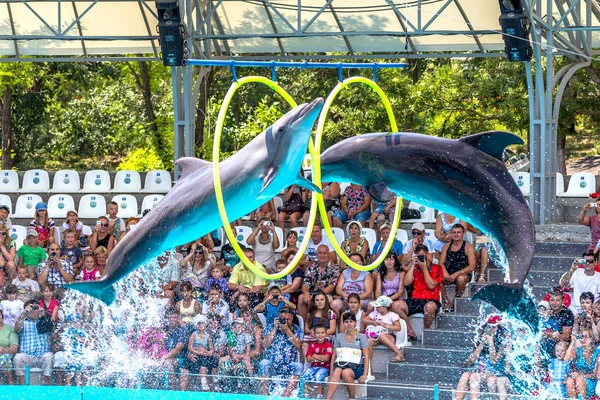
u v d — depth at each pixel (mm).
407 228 21484
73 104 42312
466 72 34562
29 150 42969
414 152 12695
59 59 24609
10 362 17766
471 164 12602
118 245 12938
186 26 20906
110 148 43969
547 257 19391
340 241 20203
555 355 16078
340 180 13297
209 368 17531
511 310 12664
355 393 15031
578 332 16078
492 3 22859
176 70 21922
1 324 17953
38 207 21938
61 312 18688
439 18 23641
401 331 17828
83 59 24531
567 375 15906
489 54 23078
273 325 17859
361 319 17828
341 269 19109
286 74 37125
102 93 41094
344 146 13008
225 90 37562
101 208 24312
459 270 18781
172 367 17641
